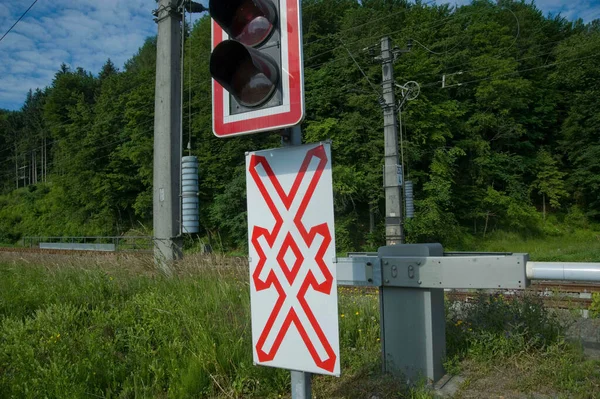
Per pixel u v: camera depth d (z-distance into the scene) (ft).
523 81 122.42
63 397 11.37
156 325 15.35
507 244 107.45
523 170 122.83
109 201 136.77
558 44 143.84
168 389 12.60
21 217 171.12
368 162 99.81
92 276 22.21
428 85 106.93
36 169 270.67
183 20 29.22
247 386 12.69
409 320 12.75
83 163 140.46
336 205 95.30
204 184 111.24
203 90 123.03
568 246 102.58
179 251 28.22
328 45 125.39
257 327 9.35
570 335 15.03
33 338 14.61
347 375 13.55
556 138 135.64
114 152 138.31
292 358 8.91
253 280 9.42
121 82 153.99
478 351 13.78
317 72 113.60
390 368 12.95
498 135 123.54
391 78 50.49
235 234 96.17
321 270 8.59
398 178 49.16
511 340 13.66
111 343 14.56
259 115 9.16
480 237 111.45
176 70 29.50
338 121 105.29
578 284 30.55
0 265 32.58
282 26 8.96
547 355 13.33
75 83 223.51
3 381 12.26
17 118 317.22
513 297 16.60
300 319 8.82
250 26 9.37
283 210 9.04
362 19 124.57
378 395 11.98
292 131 9.25
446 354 13.57
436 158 105.29
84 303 18.86
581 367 12.44
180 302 17.88
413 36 120.47
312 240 8.69
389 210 48.98
